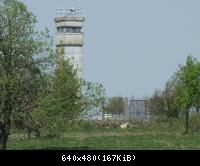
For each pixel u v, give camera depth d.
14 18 47.00
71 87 49.19
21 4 47.25
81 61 167.12
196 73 99.50
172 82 121.50
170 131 108.06
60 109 47.31
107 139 86.19
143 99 159.00
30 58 47.09
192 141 79.38
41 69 47.69
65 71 49.28
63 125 47.88
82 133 103.00
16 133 48.56
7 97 45.47
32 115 45.94
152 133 102.88
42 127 47.12
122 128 120.88
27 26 47.19
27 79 47.00
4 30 46.81
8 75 46.06
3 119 45.75
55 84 48.16
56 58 48.16
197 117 112.38
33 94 47.12
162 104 129.38
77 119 50.03
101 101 51.59
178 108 112.44
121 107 159.62
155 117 137.50
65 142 76.81
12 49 46.59
